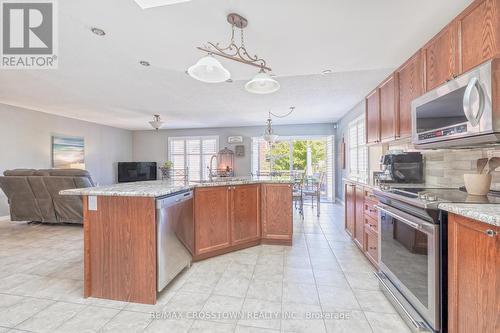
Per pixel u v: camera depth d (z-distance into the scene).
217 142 7.86
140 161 8.41
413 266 1.61
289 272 2.45
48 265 2.62
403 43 2.08
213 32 1.98
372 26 1.85
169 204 2.08
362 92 4.01
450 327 1.32
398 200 1.77
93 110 5.29
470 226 1.17
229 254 2.92
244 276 2.36
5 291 2.10
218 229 2.85
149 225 1.91
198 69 1.86
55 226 4.21
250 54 2.31
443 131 1.65
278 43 2.12
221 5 1.63
